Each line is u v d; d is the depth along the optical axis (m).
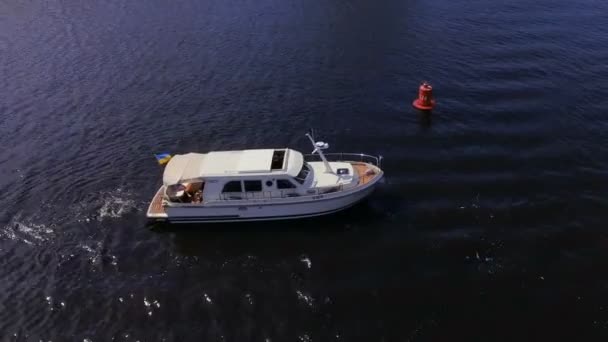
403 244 29.52
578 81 47.38
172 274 28.06
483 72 50.19
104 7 73.25
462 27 61.44
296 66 53.69
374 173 33.47
